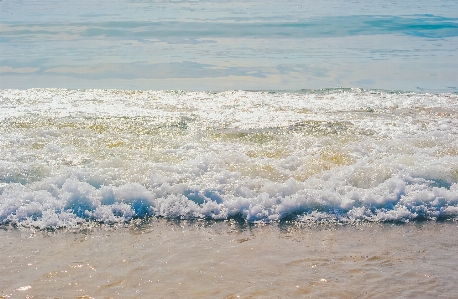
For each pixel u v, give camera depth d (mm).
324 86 12930
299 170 6906
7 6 29734
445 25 22547
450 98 10648
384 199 6094
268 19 24469
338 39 19938
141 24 22922
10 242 5242
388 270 4742
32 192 6078
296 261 4895
